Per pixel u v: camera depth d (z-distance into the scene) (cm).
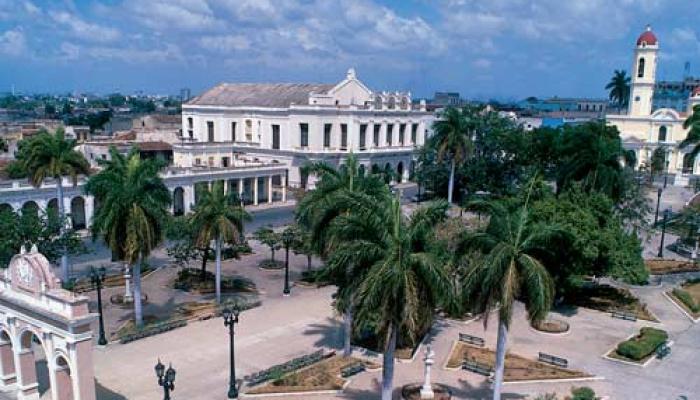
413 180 11194
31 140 5372
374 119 10300
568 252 3972
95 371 3325
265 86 11544
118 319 4200
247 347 3719
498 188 8662
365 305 2350
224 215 4394
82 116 19488
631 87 12694
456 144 7931
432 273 2369
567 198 4616
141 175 3869
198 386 3172
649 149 12306
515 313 4428
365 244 2441
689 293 4944
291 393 3092
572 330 4100
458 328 4112
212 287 4978
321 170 4025
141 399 3005
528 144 8400
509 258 2602
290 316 4328
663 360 3597
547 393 2994
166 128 12225
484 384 3225
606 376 3347
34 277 2809
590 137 5200
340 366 3428
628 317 4297
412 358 3562
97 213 3866
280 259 6031
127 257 3806
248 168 8769
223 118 10919
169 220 4181
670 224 7100
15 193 6088
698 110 6650
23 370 3008
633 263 4391
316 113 9625
